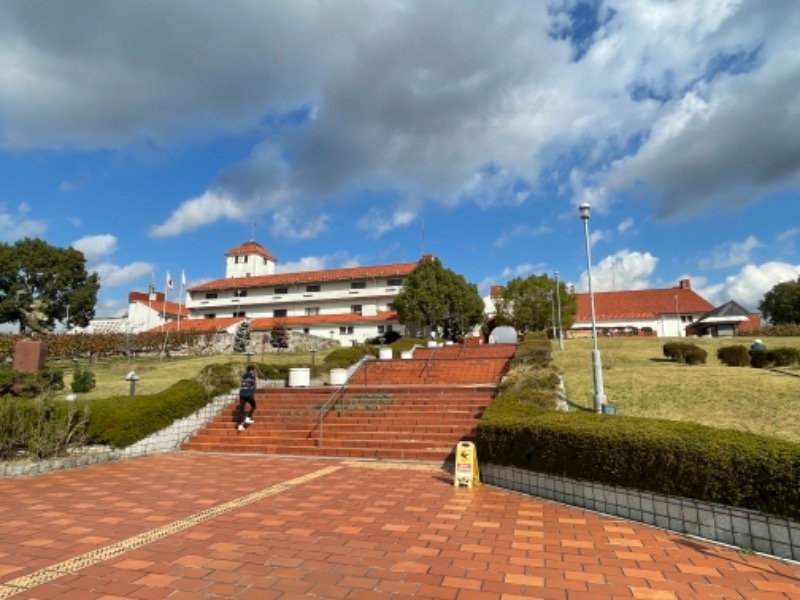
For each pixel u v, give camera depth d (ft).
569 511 24.58
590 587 15.70
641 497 22.72
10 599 14.58
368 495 27.89
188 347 132.67
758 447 19.35
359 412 48.01
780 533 18.26
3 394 46.50
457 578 16.29
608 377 54.65
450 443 40.45
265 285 192.54
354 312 183.11
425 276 153.99
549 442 26.86
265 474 34.14
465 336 154.30
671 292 206.08
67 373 86.02
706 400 40.40
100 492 28.63
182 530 21.27
